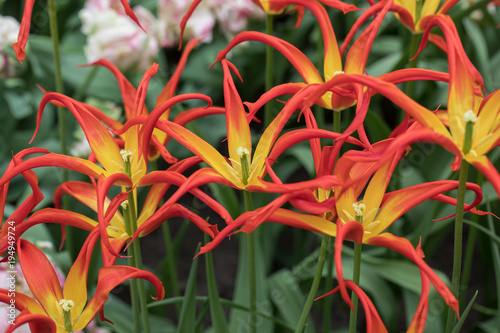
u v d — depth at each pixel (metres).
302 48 1.71
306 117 0.66
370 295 1.12
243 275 1.00
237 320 0.98
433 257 1.46
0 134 1.38
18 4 1.73
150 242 1.54
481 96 0.64
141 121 0.64
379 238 0.62
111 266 0.63
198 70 1.62
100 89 1.37
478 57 1.31
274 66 1.62
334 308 1.33
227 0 1.39
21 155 0.64
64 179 0.97
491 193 1.08
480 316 1.31
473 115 0.58
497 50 1.49
